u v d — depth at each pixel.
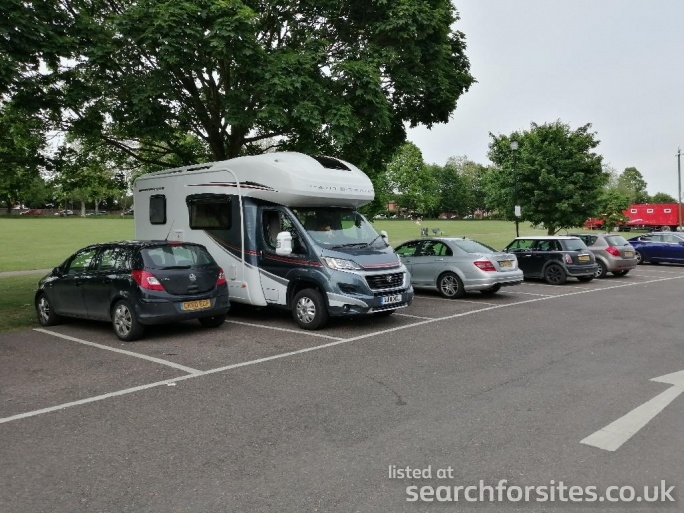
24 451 4.43
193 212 11.28
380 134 14.00
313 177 9.89
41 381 6.41
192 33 10.46
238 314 11.31
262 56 11.24
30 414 5.29
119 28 10.79
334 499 3.59
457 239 14.06
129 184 17.83
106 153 16.50
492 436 4.60
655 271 21.94
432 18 12.80
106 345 8.32
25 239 37.97
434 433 4.69
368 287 9.12
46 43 10.12
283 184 9.78
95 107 11.94
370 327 9.73
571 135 27.02
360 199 10.67
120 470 4.06
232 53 10.91
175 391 6.00
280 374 6.64
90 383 6.32
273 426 4.91
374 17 13.01
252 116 11.71
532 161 26.88
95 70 11.13
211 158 17.09
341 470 4.01
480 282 13.04
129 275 8.52
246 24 10.77
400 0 12.46
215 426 4.93
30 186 15.99
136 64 11.80
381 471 3.99
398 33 12.42
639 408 5.25
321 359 7.39
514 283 13.61
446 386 6.08
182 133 14.85
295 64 11.47
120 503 3.58
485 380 6.30
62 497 3.67
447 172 119.38
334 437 4.64
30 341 8.64
